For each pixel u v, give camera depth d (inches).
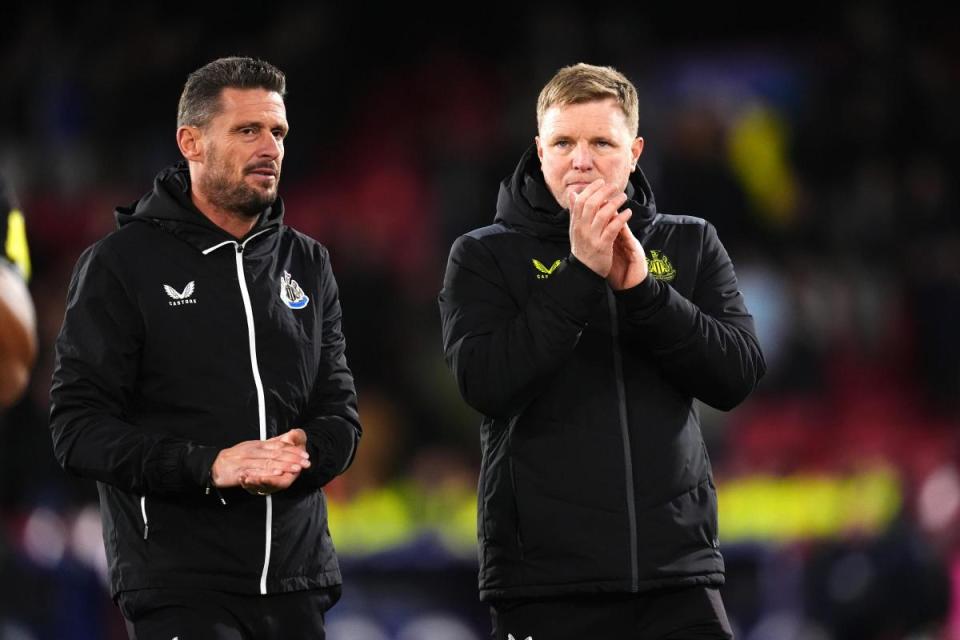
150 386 532.1
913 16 2034.9
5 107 1899.6
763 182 1892.2
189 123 546.3
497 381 514.6
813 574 1219.9
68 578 1112.2
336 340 567.5
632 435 526.0
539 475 524.4
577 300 508.1
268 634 527.8
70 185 1814.7
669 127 1827.0
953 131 1926.7
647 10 2066.9
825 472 1384.1
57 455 523.2
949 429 1598.2
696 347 522.9
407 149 1943.9
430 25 2057.1
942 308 1690.5
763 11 2059.5
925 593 1200.2
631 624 524.1
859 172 1898.4
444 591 1216.2
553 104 542.0
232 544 521.3
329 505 1296.8
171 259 538.0
